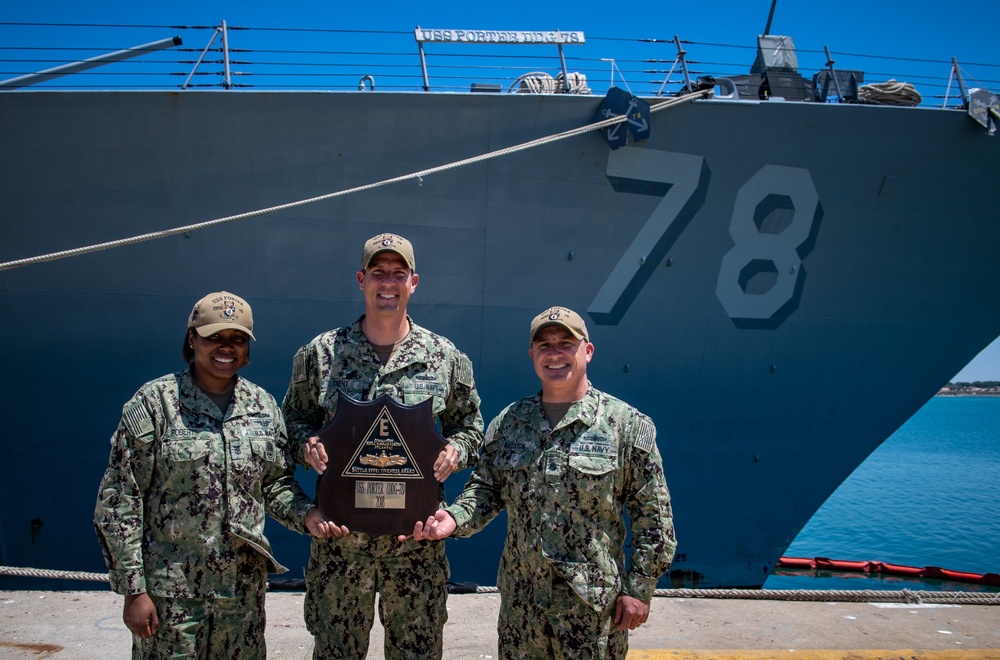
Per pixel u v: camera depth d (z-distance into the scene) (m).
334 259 6.11
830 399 7.45
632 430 2.65
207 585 2.53
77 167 5.65
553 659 2.64
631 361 6.80
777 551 7.43
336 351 2.93
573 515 2.59
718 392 7.08
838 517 16.19
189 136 5.71
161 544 2.51
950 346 7.76
